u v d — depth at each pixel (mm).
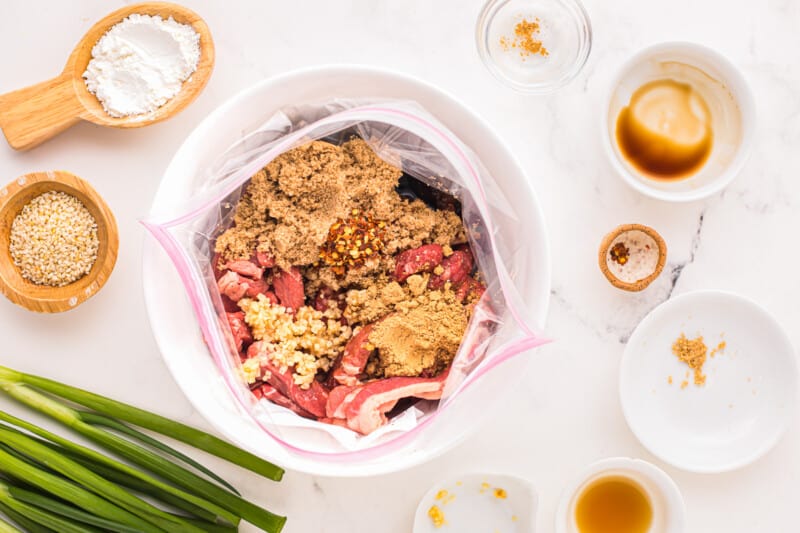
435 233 656
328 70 635
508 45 702
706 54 679
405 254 646
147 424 676
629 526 700
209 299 637
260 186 645
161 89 674
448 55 695
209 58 673
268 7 694
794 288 708
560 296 704
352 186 649
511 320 645
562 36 698
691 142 695
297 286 648
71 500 667
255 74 696
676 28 700
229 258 646
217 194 630
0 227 676
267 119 651
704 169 696
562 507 683
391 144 649
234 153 651
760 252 708
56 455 670
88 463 683
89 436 681
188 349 642
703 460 696
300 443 639
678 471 712
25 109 678
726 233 707
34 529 686
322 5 693
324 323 656
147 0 682
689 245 706
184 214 629
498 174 645
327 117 647
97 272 680
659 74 694
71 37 694
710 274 708
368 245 639
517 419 705
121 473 683
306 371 643
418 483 704
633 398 697
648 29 699
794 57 701
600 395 705
